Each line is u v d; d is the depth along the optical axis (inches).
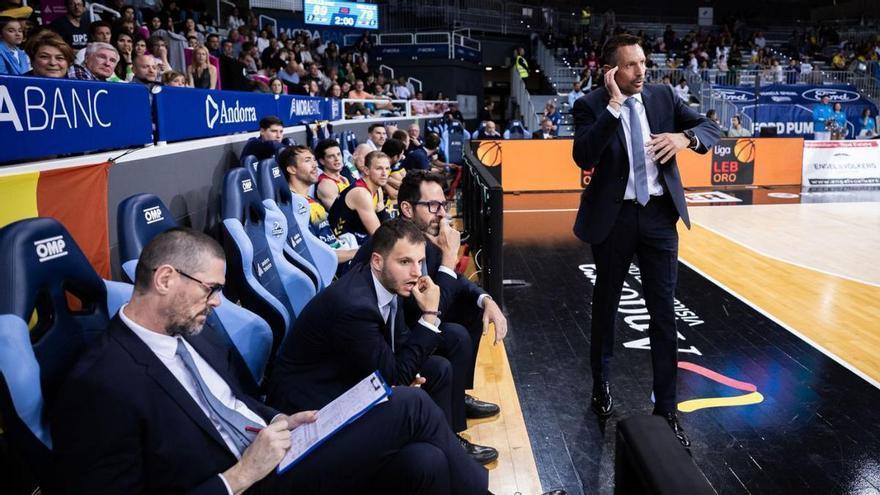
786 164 507.2
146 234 89.4
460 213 374.9
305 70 518.6
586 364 161.9
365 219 170.1
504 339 180.1
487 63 866.1
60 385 64.9
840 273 250.7
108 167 118.1
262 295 110.3
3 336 57.6
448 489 79.7
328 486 74.3
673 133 117.0
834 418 133.1
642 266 124.0
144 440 61.5
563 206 409.4
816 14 1083.9
